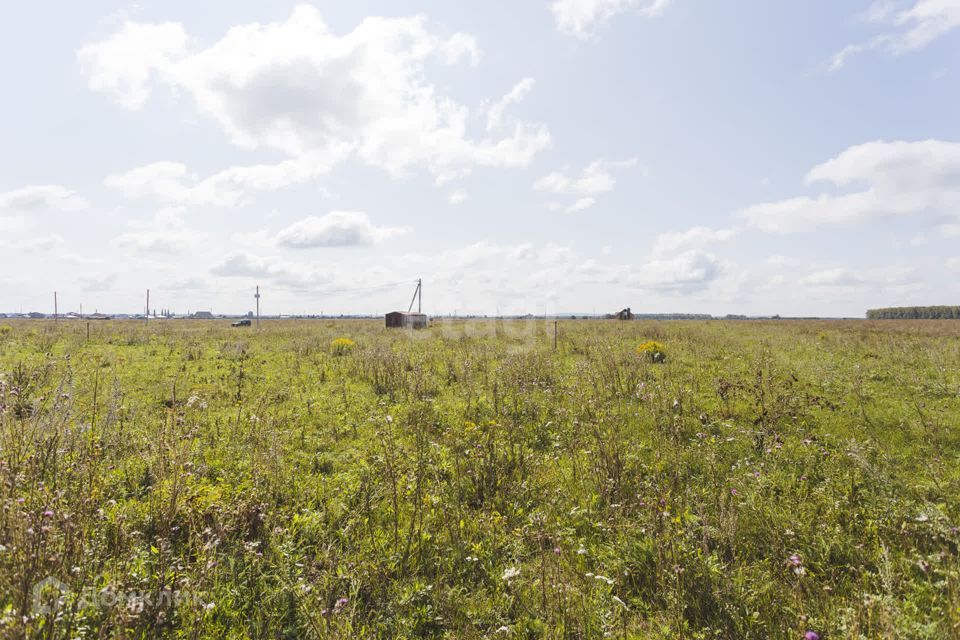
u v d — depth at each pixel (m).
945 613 2.91
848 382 10.05
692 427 6.96
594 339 19.59
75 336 22.36
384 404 9.05
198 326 42.22
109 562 3.30
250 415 7.78
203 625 2.95
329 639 2.77
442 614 3.34
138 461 5.39
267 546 3.96
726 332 26.70
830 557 3.83
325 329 34.50
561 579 3.65
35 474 3.71
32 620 2.39
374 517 4.59
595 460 5.53
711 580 3.46
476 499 5.10
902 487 4.88
